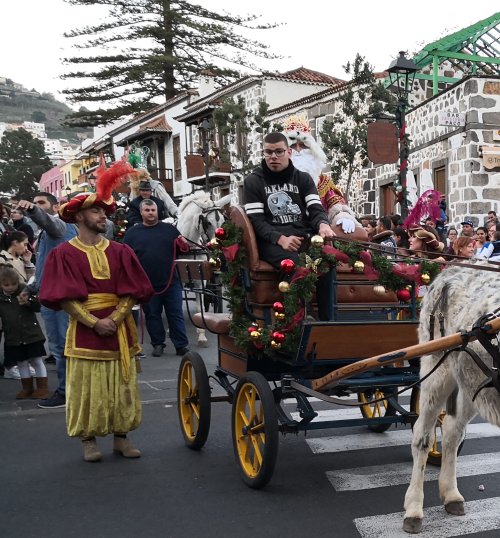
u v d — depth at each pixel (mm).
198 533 4324
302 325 4824
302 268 4879
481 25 20156
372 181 21234
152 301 10156
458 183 17078
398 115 13805
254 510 4680
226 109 23047
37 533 4344
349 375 4523
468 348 4039
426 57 21062
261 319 5359
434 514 4594
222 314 6324
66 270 5434
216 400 5938
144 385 8492
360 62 18797
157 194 13219
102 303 5500
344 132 19234
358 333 4973
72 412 5535
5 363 7828
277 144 5523
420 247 7539
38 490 5094
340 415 7145
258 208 5445
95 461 5742
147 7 40594
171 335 10297
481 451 5922
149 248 9961
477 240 13133
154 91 43156
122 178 5594
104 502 4852
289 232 5434
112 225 11234
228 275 5395
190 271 6734
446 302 4445
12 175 81500
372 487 5105
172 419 7102
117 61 42094
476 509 4668
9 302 7695
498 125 16609
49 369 9570
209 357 10125
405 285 5254
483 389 4031
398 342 5145
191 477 5363
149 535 4301
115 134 44438
